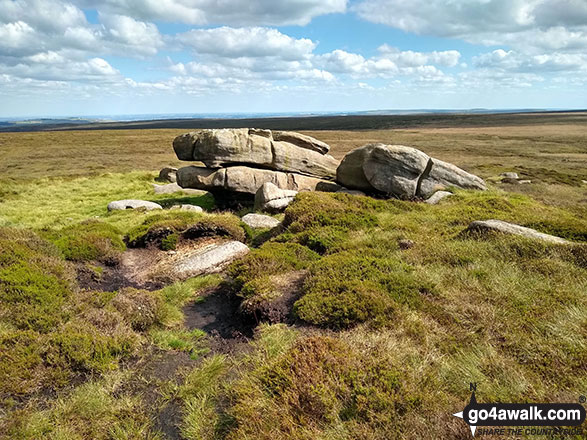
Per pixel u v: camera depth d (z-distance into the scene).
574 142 74.44
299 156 23.45
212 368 6.73
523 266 9.27
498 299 7.77
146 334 8.29
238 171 21.73
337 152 63.56
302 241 13.07
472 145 73.38
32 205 24.03
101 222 16.97
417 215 15.98
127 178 34.94
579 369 5.45
